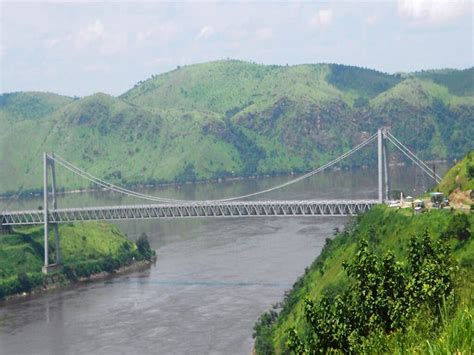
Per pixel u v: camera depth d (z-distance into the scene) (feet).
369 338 149.38
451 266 164.96
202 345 476.95
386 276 165.78
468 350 80.89
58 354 486.38
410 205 541.75
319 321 166.40
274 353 412.16
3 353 498.28
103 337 520.42
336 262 508.12
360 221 587.27
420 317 140.67
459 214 426.92
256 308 556.51
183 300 613.11
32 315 613.11
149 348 481.87
